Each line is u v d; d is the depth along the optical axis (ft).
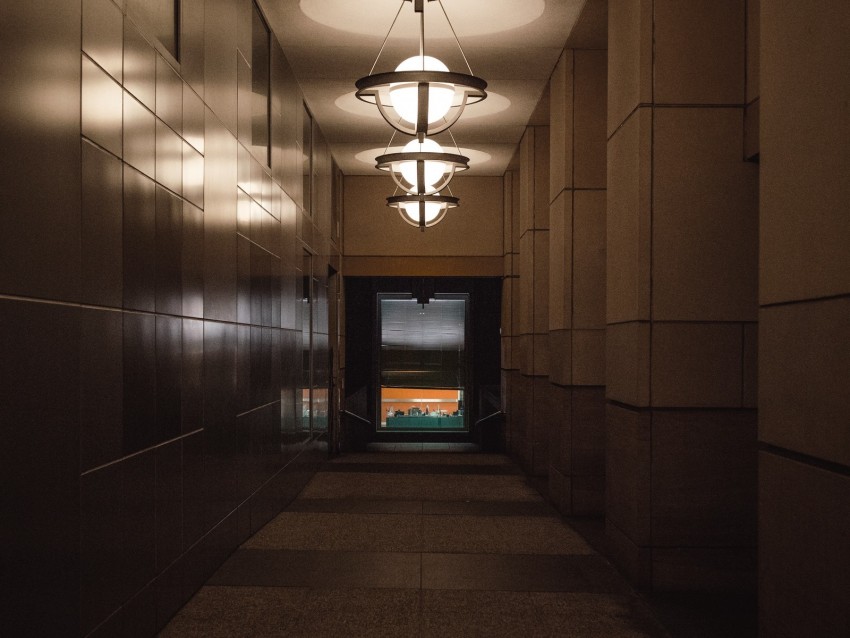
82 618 13.02
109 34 14.06
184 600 19.31
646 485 21.39
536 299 43.37
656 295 21.36
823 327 10.16
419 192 26.76
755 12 20.75
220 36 22.15
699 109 21.39
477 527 29.27
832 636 9.87
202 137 20.24
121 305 14.69
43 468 11.54
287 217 33.17
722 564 21.29
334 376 52.44
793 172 11.01
